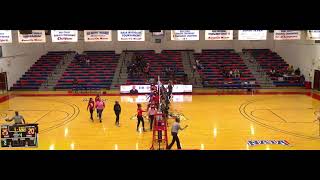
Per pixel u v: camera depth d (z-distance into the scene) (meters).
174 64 27.91
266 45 30.09
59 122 15.49
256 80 25.41
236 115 16.58
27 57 26.92
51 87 24.86
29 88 24.69
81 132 13.85
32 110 17.97
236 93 23.02
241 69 27.03
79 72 26.78
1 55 23.19
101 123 15.28
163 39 30.08
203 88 24.88
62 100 20.91
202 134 13.45
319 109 17.78
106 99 21.20
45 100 20.91
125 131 13.99
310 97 21.19
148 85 23.22
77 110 17.98
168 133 13.73
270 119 15.78
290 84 24.59
